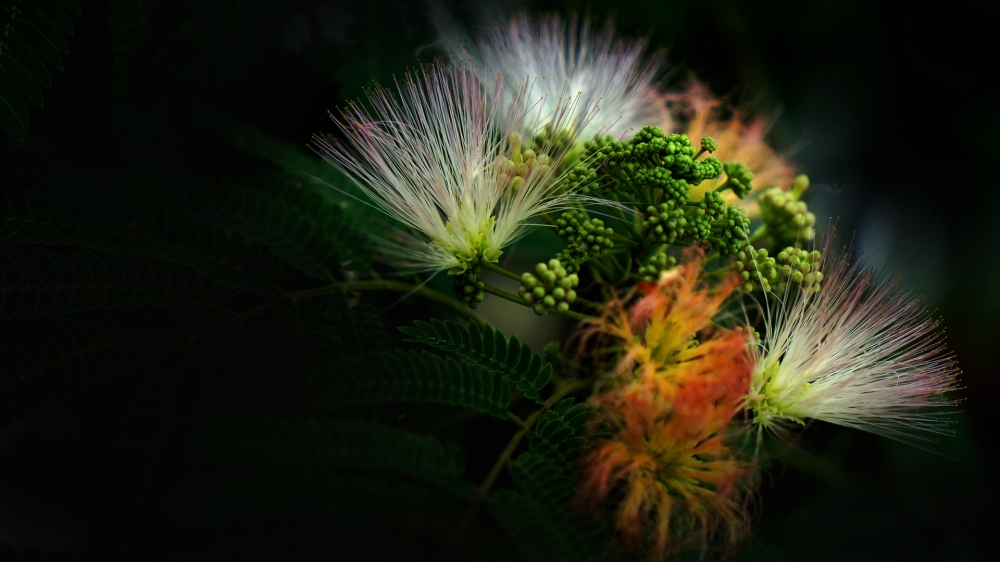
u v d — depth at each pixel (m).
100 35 0.28
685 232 0.27
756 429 0.27
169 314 0.26
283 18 0.29
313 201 0.28
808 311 0.27
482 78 0.29
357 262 0.28
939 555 0.28
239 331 0.27
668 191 0.27
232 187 0.28
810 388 0.27
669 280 0.26
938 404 0.27
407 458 0.25
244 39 0.28
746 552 0.26
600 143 0.28
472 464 0.26
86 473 0.27
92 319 0.26
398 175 0.28
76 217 0.26
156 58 0.28
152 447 0.25
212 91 0.28
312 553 0.24
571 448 0.26
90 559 0.24
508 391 0.26
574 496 0.25
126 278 0.26
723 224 0.27
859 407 0.27
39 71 0.27
